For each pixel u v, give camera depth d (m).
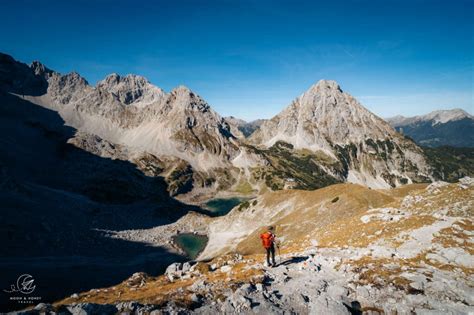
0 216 134.50
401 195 101.00
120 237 162.88
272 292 21.36
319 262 27.92
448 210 41.59
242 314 18.22
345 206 93.56
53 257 115.81
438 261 24.59
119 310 18.16
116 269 115.38
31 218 146.25
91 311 17.50
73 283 94.38
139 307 18.53
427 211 43.91
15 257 108.00
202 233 174.25
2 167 191.75
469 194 43.62
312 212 101.25
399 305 19.20
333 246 34.41
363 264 25.56
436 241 27.72
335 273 25.08
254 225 138.62
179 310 18.45
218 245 142.88
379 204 89.81
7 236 120.06
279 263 29.06
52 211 171.00
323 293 20.83
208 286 23.44
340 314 17.81
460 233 28.33
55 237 135.50
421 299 19.34
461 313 17.72
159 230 186.00
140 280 33.88
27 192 187.88
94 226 173.12
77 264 113.00
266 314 18.17
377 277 22.23
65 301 29.12
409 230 31.77
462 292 19.72
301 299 20.00
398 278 21.55
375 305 19.72
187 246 155.25
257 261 32.19
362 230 37.00
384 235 32.75
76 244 136.62
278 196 143.38
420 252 26.62
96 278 102.19
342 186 111.94
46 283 90.62
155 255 140.88
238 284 22.84
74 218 174.38
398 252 27.42
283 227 102.19
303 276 24.67
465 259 24.12
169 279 31.88
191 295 20.72
